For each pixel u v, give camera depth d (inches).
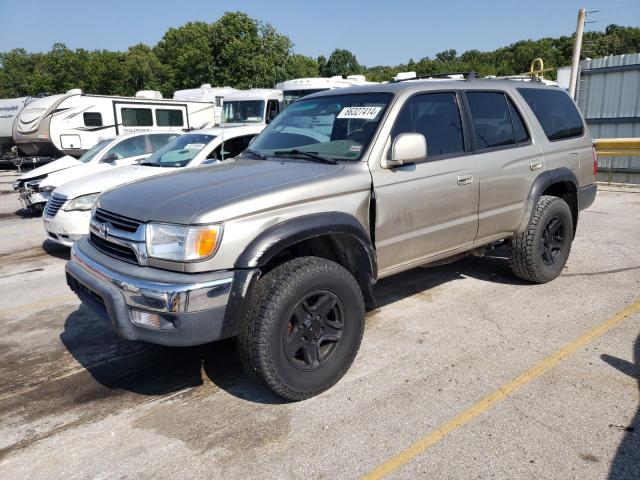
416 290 201.6
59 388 139.4
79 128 678.5
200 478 101.9
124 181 278.2
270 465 104.8
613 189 449.7
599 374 134.6
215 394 133.1
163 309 108.7
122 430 118.9
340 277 126.6
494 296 192.4
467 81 175.8
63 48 2353.6
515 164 179.6
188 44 1937.7
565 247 204.5
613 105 517.3
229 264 113.0
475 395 127.0
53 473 105.1
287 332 119.4
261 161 154.7
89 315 192.4
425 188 151.2
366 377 137.4
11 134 805.9
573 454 104.7
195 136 323.0
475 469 101.4
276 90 631.8
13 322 187.8
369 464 104.0
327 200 129.4
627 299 185.0
